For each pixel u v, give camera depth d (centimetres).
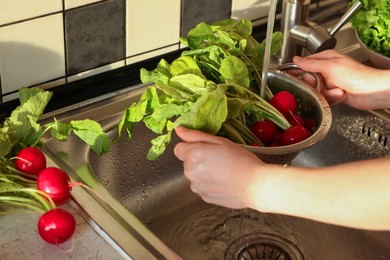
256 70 112
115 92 125
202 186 89
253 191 84
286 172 83
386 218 78
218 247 121
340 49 145
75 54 120
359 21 140
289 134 102
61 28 115
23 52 113
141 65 131
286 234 124
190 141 90
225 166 86
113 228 93
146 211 125
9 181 93
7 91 114
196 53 108
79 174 105
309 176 82
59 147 110
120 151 119
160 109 100
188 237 123
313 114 110
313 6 156
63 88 121
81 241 90
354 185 79
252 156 87
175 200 128
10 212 93
